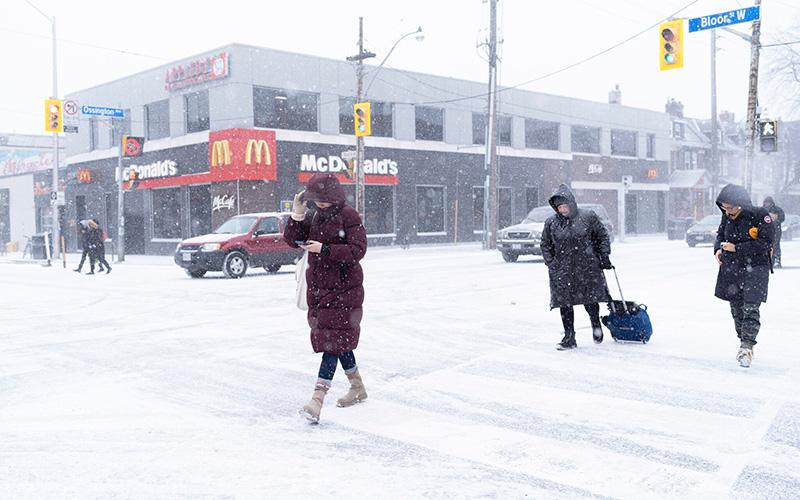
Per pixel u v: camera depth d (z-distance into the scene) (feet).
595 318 25.03
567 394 18.28
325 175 16.10
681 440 14.42
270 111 98.32
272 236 61.21
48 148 168.45
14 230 156.87
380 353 24.20
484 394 18.43
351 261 15.94
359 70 93.45
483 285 47.11
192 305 39.19
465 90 124.57
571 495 11.61
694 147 188.03
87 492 11.94
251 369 22.06
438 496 11.61
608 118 156.25
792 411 16.43
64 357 24.44
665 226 174.19
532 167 137.49
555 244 23.97
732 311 22.47
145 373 21.65
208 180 96.53
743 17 54.95
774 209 54.70
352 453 13.89
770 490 11.75
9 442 14.79
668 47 57.57
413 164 116.16
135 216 112.88
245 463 13.34
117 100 115.65
